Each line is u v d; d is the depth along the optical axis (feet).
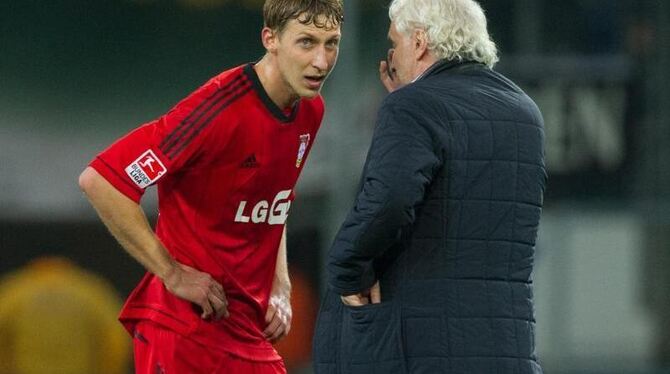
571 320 108.68
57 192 109.29
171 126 48.73
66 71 111.96
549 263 109.09
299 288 105.81
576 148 109.81
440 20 49.93
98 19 112.47
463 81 49.85
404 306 48.75
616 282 108.88
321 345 51.60
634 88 109.91
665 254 108.58
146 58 112.88
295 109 50.65
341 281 48.85
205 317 50.70
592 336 108.78
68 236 106.93
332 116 107.04
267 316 53.78
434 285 48.55
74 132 111.45
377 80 105.09
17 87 111.14
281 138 50.24
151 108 112.98
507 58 110.01
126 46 112.78
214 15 113.29
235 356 52.29
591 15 109.81
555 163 109.91
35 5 111.45
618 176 109.70
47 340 103.65
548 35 110.22
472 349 48.29
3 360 102.68
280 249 55.26
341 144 102.63
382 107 48.75
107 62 112.47
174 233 50.98
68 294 104.99
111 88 112.37
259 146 49.62
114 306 105.60
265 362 53.57
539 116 51.16
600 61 110.01
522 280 49.83
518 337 48.96
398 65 51.62
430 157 47.44
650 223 108.99
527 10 109.91
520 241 49.73
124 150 48.75
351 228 47.83
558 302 108.78
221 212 50.37
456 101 48.91
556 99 110.01
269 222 51.93
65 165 110.22
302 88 48.80
